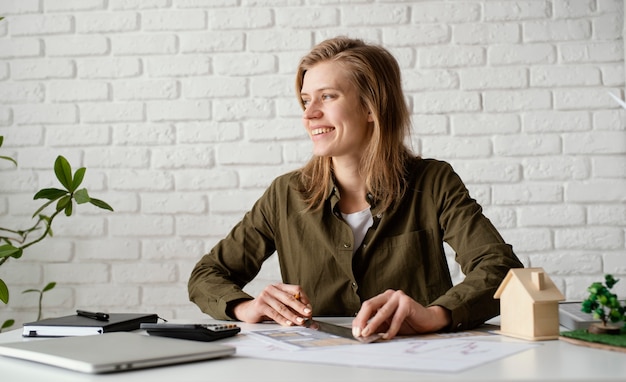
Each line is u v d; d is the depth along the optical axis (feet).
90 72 8.29
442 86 8.05
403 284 4.95
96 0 8.31
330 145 4.88
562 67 8.00
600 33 8.00
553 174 7.93
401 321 3.40
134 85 8.25
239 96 8.17
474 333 3.60
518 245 7.89
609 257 7.83
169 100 8.22
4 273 8.11
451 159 8.01
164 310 8.06
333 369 2.60
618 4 8.00
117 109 8.24
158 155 8.18
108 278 8.09
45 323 3.85
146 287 8.07
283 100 8.14
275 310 4.17
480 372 2.49
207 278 4.91
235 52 8.20
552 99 7.99
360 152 5.02
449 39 8.07
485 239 4.47
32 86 8.30
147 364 2.70
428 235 4.96
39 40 8.33
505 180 7.95
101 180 8.18
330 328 3.63
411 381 2.38
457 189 4.93
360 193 5.10
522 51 8.04
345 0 8.14
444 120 8.04
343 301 5.01
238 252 5.37
